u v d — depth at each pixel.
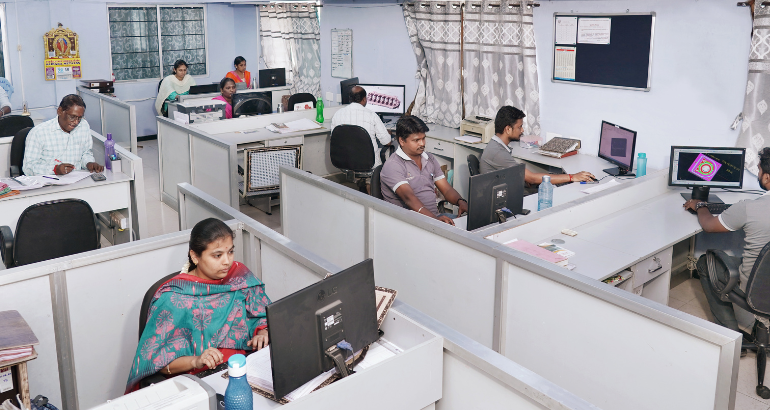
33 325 2.15
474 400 1.63
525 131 5.40
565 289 2.24
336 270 2.07
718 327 1.86
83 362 2.31
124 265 2.33
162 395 1.41
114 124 6.52
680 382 1.97
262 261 2.54
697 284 4.27
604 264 2.86
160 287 1.97
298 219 3.72
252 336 2.04
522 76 5.34
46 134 4.05
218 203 2.81
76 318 2.25
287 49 8.42
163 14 8.69
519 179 3.20
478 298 2.60
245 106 6.30
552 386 1.43
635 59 4.50
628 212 3.64
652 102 4.48
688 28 4.18
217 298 2.00
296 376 1.52
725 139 4.15
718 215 3.31
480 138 5.40
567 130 5.11
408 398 1.63
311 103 6.66
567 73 4.98
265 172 5.23
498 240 2.90
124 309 2.37
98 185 3.97
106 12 8.12
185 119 5.71
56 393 2.27
